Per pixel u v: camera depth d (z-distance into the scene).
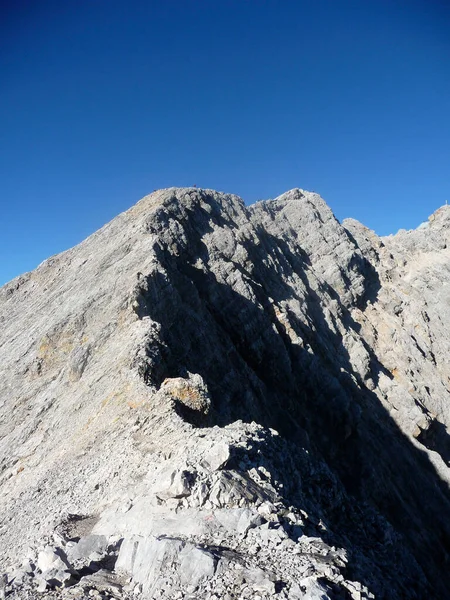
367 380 57.50
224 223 62.88
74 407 30.42
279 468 17.89
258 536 12.03
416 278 87.50
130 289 38.00
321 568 10.62
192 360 36.44
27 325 48.75
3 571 13.47
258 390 40.84
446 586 35.09
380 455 45.28
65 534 14.71
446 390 64.62
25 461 28.75
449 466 56.03
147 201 60.59
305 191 88.00
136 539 12.39
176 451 17.36
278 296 57.12
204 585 10.24
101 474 19.58
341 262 76.19
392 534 20.14
